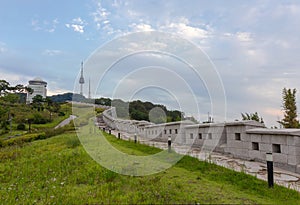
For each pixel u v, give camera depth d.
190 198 2.74
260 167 4.66
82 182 4.03
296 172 4.29
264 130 5.05
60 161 5.61
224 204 2.58
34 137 14.10
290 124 9.69
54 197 3.34
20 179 4.60
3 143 12.48
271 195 3.03
